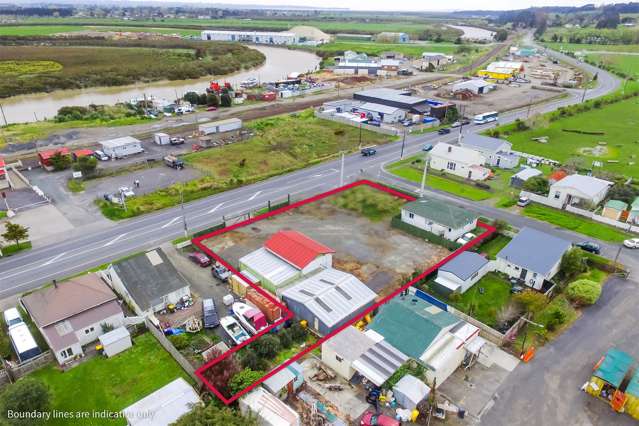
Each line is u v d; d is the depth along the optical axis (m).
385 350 32.88
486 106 119.25
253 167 74.81
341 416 29.42
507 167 75.25
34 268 46.06
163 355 34.97
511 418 29.69
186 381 32.16
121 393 31.36
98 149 83.06
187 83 164.88
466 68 185.12
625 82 150.25
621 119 106.88
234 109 115.19
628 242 51.06
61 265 46.56
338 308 37.47
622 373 31.78
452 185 68.31
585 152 84.00
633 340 36.91
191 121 103.25
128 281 39.59
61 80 145.50
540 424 29.31
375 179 70.06
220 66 182.00
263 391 29.55
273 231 53.94
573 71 174.12
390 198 63.34
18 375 32.72
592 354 35.38
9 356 34.41
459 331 35.00
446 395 31.33
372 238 52.75
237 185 67.19
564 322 38.91
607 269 46.47
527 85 149.00
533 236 48.16
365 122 100.94
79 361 34.19
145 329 37.88
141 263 41.47
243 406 28.56
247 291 40.44
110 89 151.12
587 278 44.69
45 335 34.44
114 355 34.88
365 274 45.47
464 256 45.72
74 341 34.06
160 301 39.16
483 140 79.94
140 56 190.00
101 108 112.50
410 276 45.09
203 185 66.56
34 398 27.77
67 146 84.50
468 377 33.06
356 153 82.06
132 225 54.97
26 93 137.12
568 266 44.97
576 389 32.12
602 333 37.72
